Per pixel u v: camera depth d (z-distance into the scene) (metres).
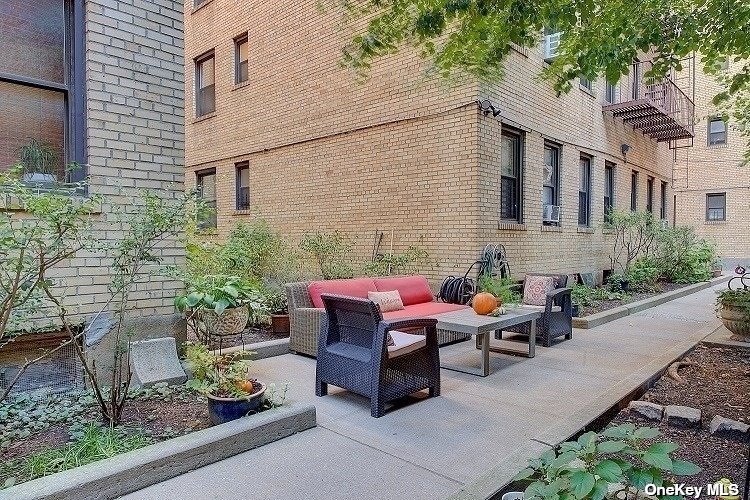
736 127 10.62
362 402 4.04
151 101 4.58
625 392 4.11
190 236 6.46
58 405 3.59
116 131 4.36
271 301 6.66
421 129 7.94
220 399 3.26
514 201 8.51
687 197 18.94
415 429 3.44
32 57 4.09
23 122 4.07
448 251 7.64
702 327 7.30
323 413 3.77
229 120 11.49
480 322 4.82
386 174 8.44
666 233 12.73
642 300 9.54
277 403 3.47
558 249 9.57
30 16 4.08
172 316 4.69
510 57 7.99
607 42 4.18
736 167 17.95
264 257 9.20
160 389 3.96
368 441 3.23
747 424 3.22
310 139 9.67
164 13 4.66
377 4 4.18
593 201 10.89
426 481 2.70
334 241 8.96
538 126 8.79
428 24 3.89
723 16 3.83
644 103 10.62
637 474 1.76
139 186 4.49
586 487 1.66
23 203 3.21
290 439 3.26
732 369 4.81
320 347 4.24
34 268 3.01
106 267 4.24
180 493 2.56
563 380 4.64
